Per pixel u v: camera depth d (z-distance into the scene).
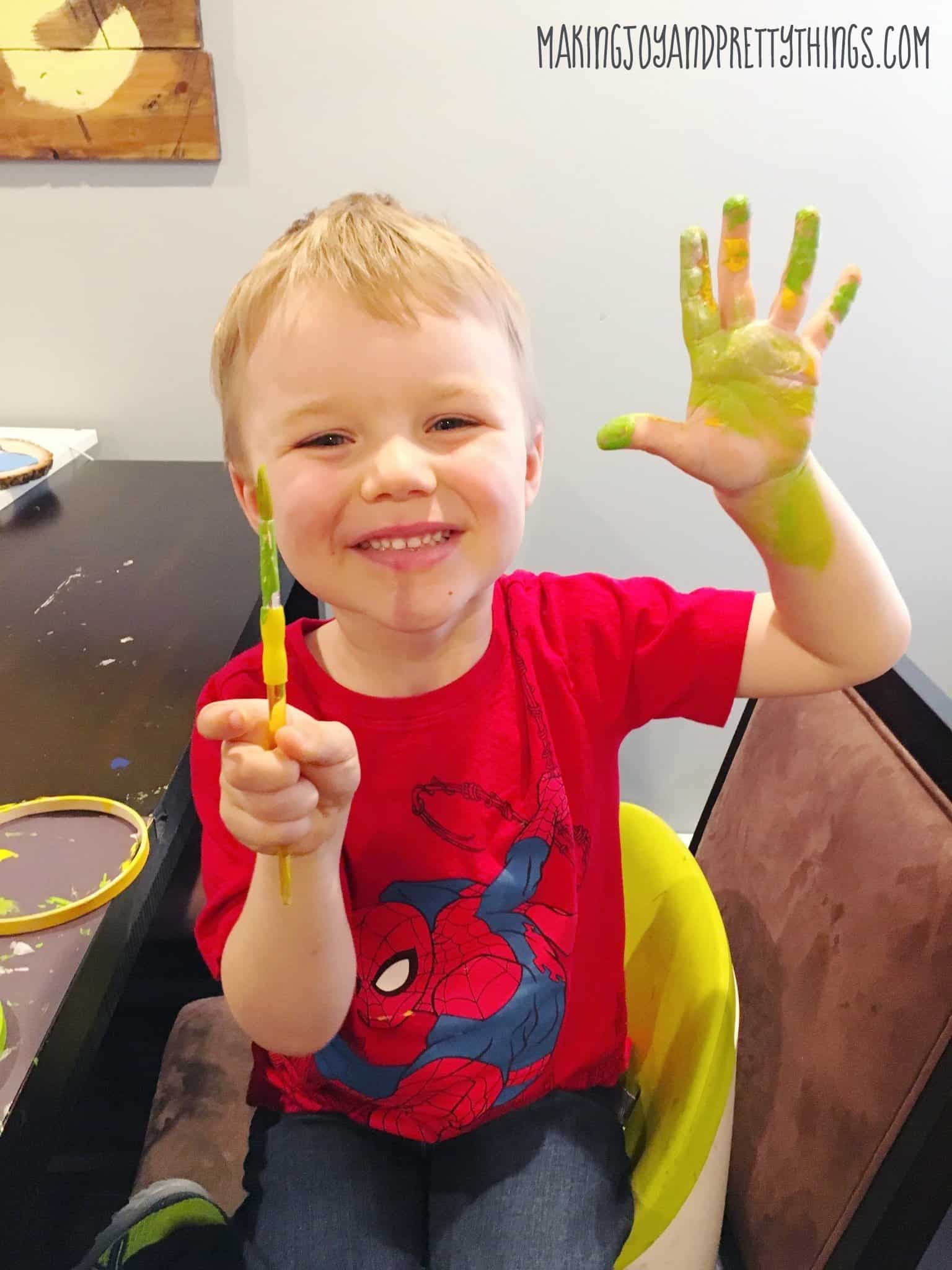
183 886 1.16
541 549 1.56
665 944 0.83
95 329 1.44
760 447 0.52
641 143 1.33
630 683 0.71
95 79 1.27
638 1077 0.83
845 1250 0.67
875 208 1.37
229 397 0.63
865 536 0.59
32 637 0.93
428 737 0.68
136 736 0.77
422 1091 0.68
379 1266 0.64
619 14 1.27
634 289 1.40
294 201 1.36
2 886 0.61
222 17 1.26
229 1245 0.66
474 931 0.68
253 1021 0.56
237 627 0.95
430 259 0.57
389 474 0.53
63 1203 1.02
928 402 1.48
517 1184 0.68
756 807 0.89
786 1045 0.76
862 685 0.79
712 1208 0.71
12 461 1.31
